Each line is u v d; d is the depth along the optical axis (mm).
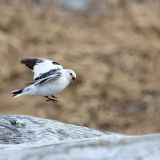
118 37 27188
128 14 29172
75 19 28844
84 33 27594
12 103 21812
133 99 22266
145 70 24578
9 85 23094
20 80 23500
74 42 26609
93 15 29391
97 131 10594
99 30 27953
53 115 21266
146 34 27766
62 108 21625
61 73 10141
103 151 6477
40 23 27891
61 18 28656
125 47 26094
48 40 26562
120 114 21469
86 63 24438
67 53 25344
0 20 27359
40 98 22047
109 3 30031
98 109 21703
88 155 6410
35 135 9867
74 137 10062
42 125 10242
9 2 29062
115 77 23734
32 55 25203
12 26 27266
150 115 21312
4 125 10070
